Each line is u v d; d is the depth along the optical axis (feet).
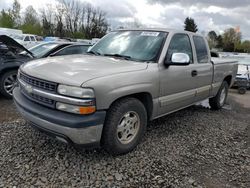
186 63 14.02
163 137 15.14
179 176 11.30
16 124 15.71
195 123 18.13
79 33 166.09
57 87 10.69
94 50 16.22
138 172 11.34
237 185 11.03
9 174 10.62
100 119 10.85
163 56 14.10
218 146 14.61
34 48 28.07
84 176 10.80
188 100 16.75
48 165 11.37
